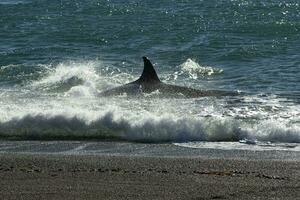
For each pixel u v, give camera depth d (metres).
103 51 95.88
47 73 77.19
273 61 84.69
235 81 72.19
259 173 34.44
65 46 100.00
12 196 29.75
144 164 36.41
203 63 85.69
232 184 31.86
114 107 54.34
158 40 104.19
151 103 57.41
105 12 139.62
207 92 62.28
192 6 147.75
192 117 48.62
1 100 59.72
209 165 36.34
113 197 29.67
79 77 72.75
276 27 113.00
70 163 36.41
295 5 147.12
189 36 107.00
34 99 60.75
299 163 36.88
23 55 91.81
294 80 71.31
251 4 150.88
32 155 38.94
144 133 45.69
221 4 150.62
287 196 29.91
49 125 47.12
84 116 47.44
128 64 84.56
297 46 96.56
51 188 31.03
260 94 63.00
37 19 131.75
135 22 123.62
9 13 142.25
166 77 75.94
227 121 46.59
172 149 41.78
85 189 30.91
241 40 103.12
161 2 156.88
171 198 29.59
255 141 44.03
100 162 36.75
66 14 138.50
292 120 49.66
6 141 44.47
